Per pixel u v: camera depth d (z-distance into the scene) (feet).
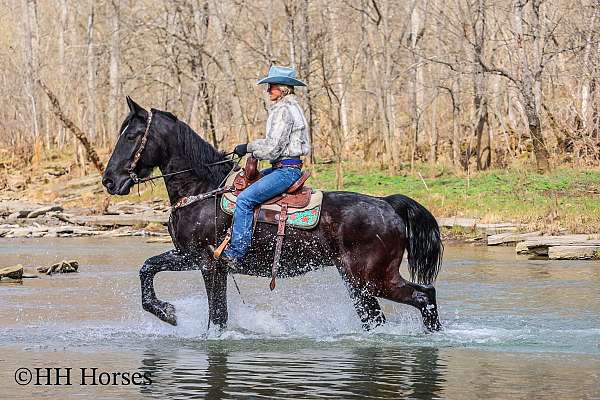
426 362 28.63
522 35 102.73
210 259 32.89
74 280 51.57
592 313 38.37
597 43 106.22
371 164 123.44
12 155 168.86
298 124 32.48
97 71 165.68
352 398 24.03
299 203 32.40
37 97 176.35
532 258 61.77
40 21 193.57
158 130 33.17
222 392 24.73
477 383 25.81
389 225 32.50
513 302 41.60
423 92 138.21
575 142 110.73
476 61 106.42
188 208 33.09
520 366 28.07
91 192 123.95
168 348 31.12
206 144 33.47
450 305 40.73
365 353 30.09
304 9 117.60
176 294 45.65
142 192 117.29
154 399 24.09
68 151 172.86
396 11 132.26
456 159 115.24
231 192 32.73
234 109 134.00
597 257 60.39
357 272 32.42
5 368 28.04
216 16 122.62
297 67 118.01
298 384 25.62
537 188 92.27
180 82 124.67
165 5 126.62
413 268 33.22
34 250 72.13
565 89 124.88
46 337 33.30
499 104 119.44
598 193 88.63
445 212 85.30
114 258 64.95
